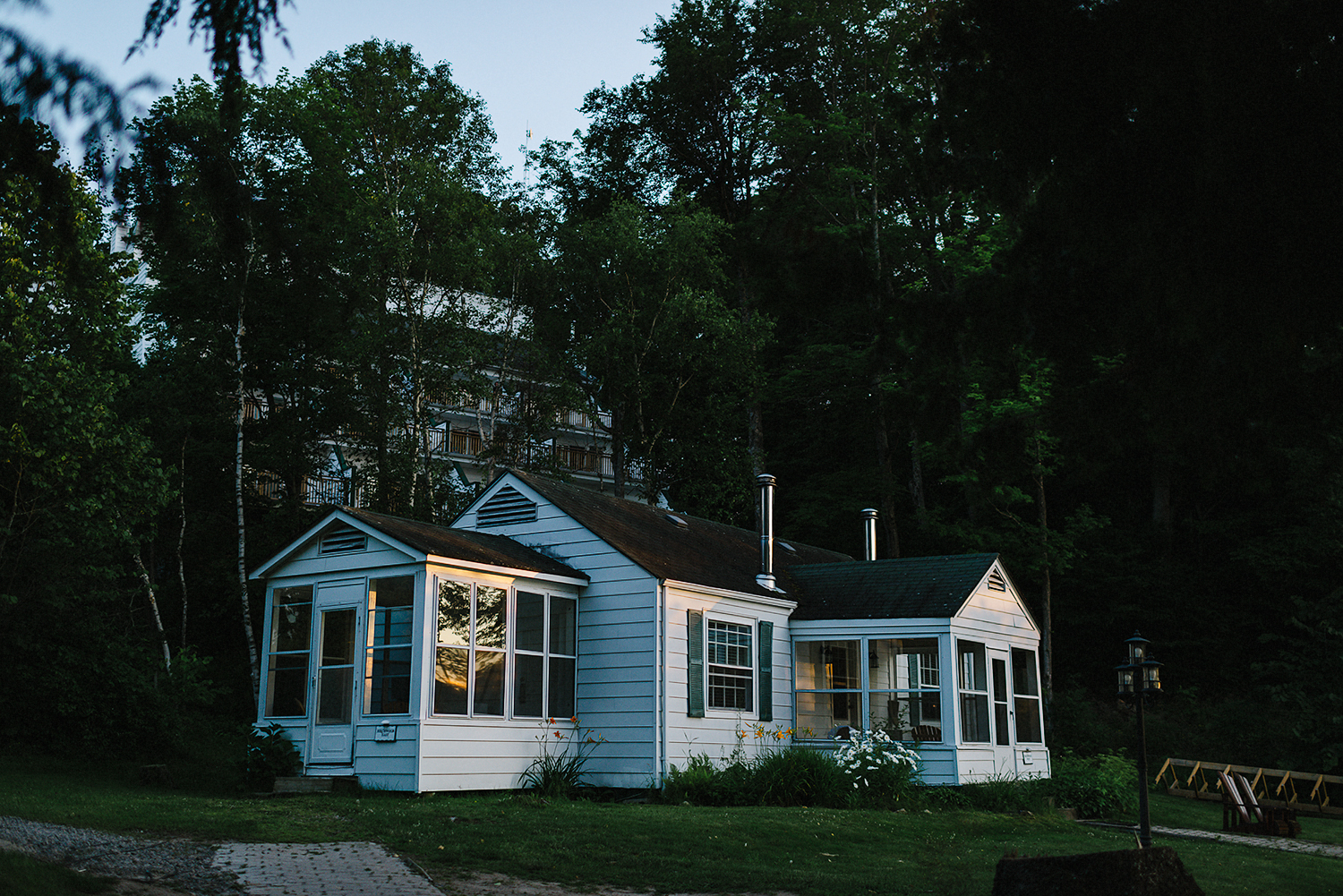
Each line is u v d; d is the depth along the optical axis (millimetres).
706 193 41562
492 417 33406
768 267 10289
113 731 19750
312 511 29797
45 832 9820
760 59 39438
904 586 20844
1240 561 34281
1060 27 7180
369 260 26531
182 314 28609
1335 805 26141
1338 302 7141
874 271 10180
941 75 8469
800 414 42625
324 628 16625
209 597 29766
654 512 22688
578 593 18406
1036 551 29500
